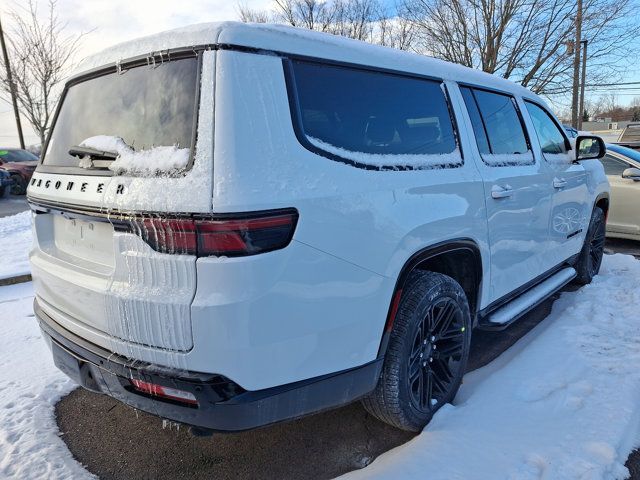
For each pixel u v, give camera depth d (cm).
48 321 248
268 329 182
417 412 256
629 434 244
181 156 184
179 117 192
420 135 263
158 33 213
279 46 202
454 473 221
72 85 261
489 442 242
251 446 262
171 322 181
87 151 216
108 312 200
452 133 286
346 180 208
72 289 223
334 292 200
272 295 181
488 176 299
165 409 195
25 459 248
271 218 179
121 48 229
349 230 204
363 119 230
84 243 227
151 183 185
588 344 342
